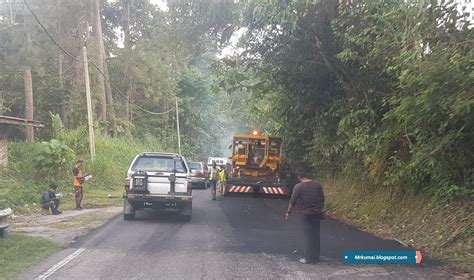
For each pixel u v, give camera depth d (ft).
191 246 30.32
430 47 33.24
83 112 101.45
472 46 30.04
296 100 62.44
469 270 24.68
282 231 36.91
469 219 31.89
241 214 48.39
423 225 35.37
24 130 88.38
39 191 58.34
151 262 25.61
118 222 40.91
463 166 34.83
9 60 92.48
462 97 28.07
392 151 42.93
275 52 57.31
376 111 45.37
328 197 55.31
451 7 32.50
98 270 23.67
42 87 100.73
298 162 69.92
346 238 34.27
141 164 43.78
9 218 43.21
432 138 34.01
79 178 52.85
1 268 23.67
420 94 31.99
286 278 22.77
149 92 134.41
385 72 41.96
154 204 41.78
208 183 101.19
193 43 67.10
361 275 23.61
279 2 43.93
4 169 62.54
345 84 50.70
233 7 57.67
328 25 48.57
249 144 69.62
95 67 96.48
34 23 93.50
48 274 22.79
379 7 40.55
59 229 36.65
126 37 132.57
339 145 53.36
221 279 22.38
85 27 114.62
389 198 42.57
